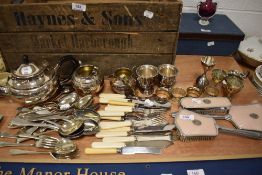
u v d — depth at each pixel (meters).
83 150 0.75
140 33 0.91
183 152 0.75
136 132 0.79
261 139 0.80
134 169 0.72
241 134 0.80
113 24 0.89
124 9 0.85
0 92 0.90
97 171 0.71
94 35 0.91
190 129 0.76
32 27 0.89
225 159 0.75
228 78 0.96
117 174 0.71
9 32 0.90
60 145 0.75
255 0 1.28
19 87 0.81
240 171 0.73
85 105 0.88
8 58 0.98
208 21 1.22
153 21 0.88
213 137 0.78
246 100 0.95
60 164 0.72
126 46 0.95
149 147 0.75
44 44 0.94
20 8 0.84
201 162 0.74
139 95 0.95
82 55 0.97
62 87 0.94
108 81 1.03
